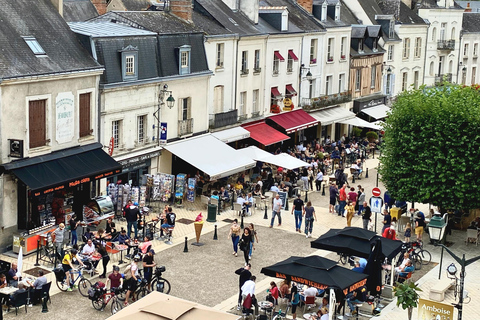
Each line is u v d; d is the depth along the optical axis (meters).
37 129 29.39
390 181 34.81
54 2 32.88
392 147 34.53
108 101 33.50
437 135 32.66
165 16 40.22
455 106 32.84
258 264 29.16
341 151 52.03
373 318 24.34
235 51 44.25
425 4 72.19
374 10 67.56
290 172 43.28
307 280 22.52
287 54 50.47
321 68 55.22
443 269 29.89
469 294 27.11
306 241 32.88
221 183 40.38
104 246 27.08
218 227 34.22
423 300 22.52
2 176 27.64
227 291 25.94
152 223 31.80
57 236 27.41
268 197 39.03
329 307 22.08
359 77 61.66
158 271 24.70
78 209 32.72
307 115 52.66
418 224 32.66
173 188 37.47
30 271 26.50
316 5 55.22
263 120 48.62
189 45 39.03
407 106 34.09
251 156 40.97
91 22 37.34
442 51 74.75
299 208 33.97
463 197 32.41
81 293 24.41
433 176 32.69
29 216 29.16
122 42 34.12
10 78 27.02
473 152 32.00
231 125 44.28
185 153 37.69
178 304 17.91
